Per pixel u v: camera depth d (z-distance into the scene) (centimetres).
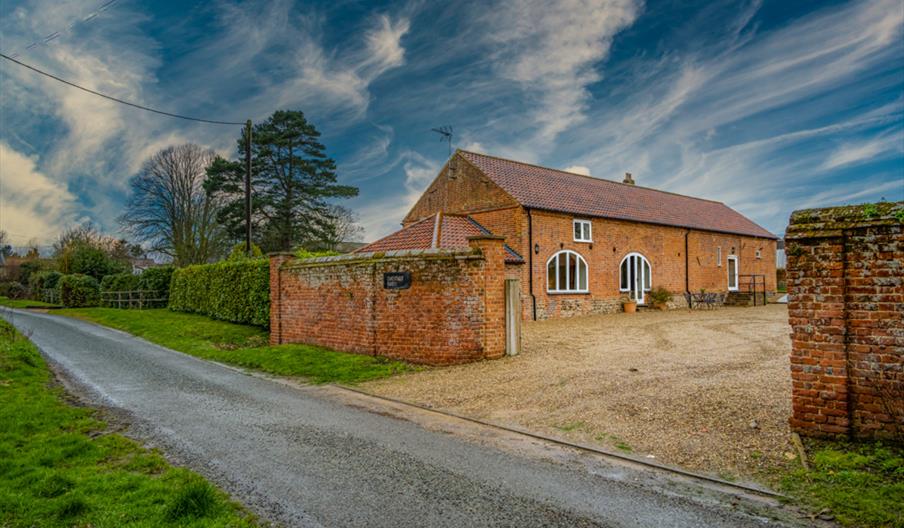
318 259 1462
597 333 1680
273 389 993
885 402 531
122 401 884
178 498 437
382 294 1267
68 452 590
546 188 2598
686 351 1254
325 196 4091
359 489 494
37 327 2247
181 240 3944
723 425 654
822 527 405
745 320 2119
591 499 467
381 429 704
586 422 703
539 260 2303
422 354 1197
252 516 434
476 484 505
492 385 944
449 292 1176
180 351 1557
